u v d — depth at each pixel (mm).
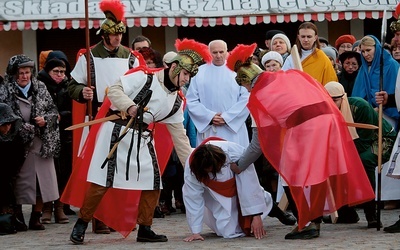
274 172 13578
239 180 10734
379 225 11102
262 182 13664
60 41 21469
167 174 13828
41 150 12320
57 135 12492
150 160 10656
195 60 10547
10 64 12344
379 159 11211
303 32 13281
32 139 12180
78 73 11820
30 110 12344
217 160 10539
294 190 10188
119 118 10625
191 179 10695
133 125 10516
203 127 13219
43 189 12320
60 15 19938
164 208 13797
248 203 10727
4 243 10984
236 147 10828
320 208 10320
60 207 13039
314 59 13312
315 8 20031
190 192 10734
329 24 21438
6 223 11805
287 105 10312
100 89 11758
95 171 10555
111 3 11633
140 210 10742
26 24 19891
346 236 10680
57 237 11414
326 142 10234
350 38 16375
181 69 10484
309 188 10320
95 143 10734
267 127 10312
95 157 10594
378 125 11445
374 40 13406
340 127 10422
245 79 10562
